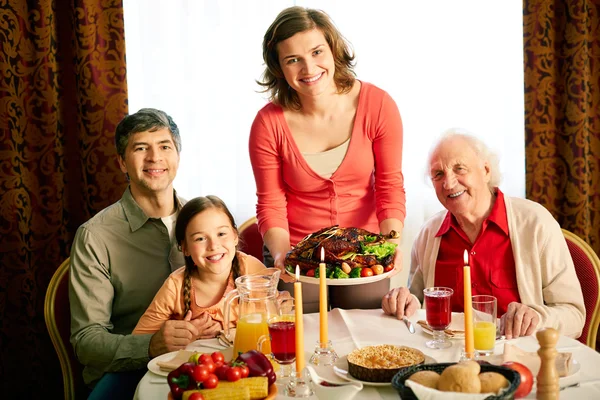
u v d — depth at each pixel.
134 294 2.41
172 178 2.43
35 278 3.11
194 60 3.09
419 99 3.18
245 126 3.14
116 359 2.05
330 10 3.12
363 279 1.91
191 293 2.17
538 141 3.20
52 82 3.00
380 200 2.42
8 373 3.14
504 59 3.21
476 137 2.26
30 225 3.07
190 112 3.11
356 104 2.37
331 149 2.37
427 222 2.41
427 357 1.61
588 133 3.26
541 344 1.32
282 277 2.19
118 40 3.00
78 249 2.36
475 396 1.16
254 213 3.18
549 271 2.19
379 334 1.88
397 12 3.13
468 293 1.53
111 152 3.05
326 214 2.39
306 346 1.79
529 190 3.23
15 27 2.94
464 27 3.17
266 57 2.31
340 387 1.41
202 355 1.44
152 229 2.43
